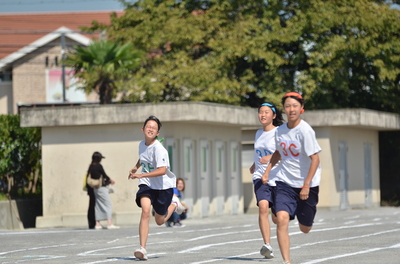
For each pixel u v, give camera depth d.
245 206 76.12
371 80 92.94
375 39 89.88
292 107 21.92
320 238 34.72
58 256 28.22
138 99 88.56
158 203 26.19
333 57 86.38
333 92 93.69
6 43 139.00
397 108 95.81
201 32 88.75
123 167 57.53
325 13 86.75
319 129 72.81
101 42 79.12
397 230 38.78
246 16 89.94
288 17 92.06
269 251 25.12
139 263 25.06
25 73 131.50
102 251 30.30
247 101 94.75
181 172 59.56
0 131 64.81
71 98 131.75
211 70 86.19
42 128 59.47
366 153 82.00
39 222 58.53
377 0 95.44
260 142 25.28
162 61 91.75
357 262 24.03
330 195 72.00
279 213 22.12
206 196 64.12
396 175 94.62
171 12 92.12
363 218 54.56
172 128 58.44
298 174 22.31
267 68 88.06
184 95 89.62
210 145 65.69
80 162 58.53
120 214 56.31
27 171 66.12
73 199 58.66
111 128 57.97
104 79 79.88
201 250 29.91
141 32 90.75
